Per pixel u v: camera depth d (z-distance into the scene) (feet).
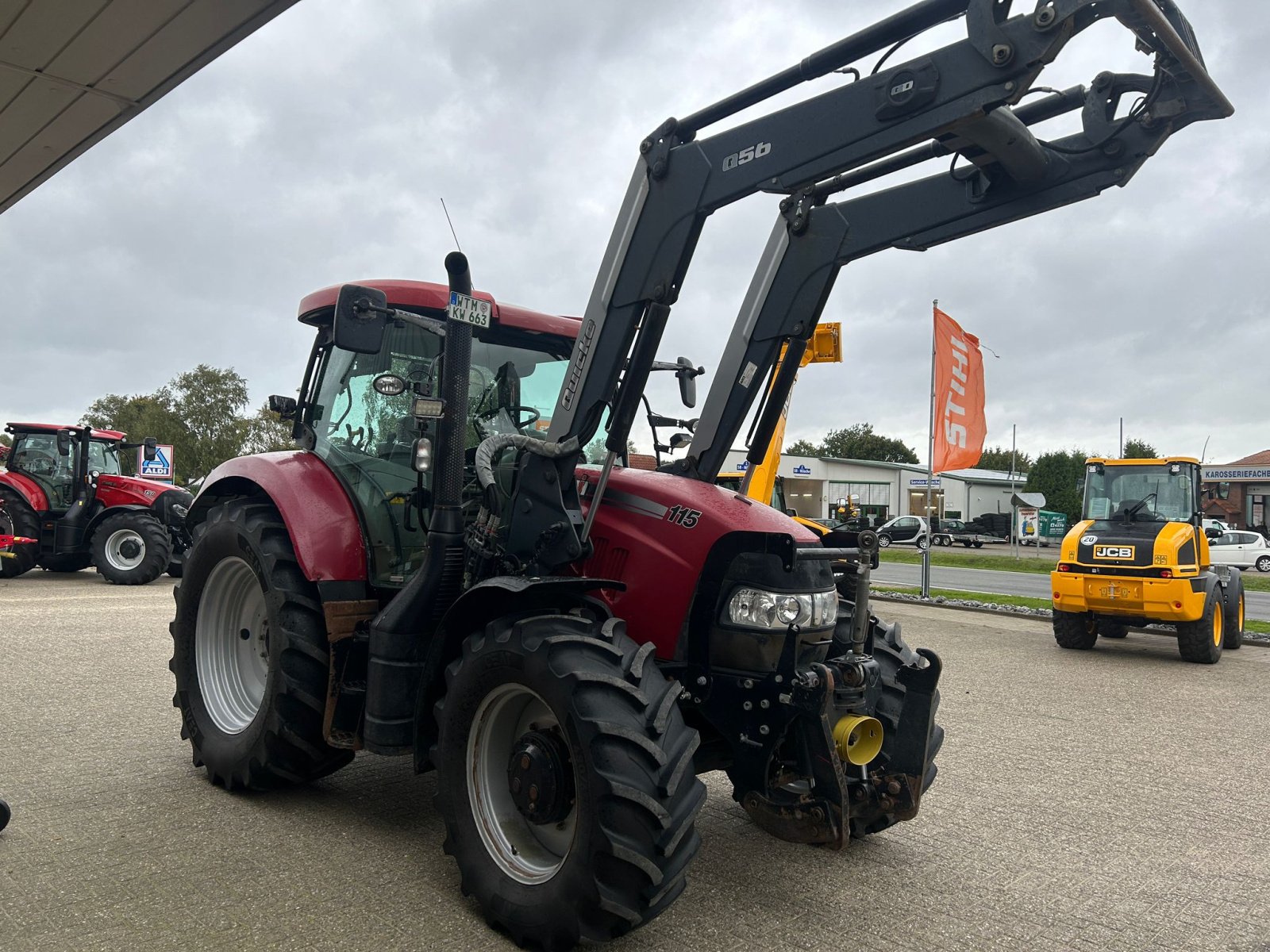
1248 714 21.86
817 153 9.55
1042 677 26.66
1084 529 32.83
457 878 10.53
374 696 11.09
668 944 9.20
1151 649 33.96
